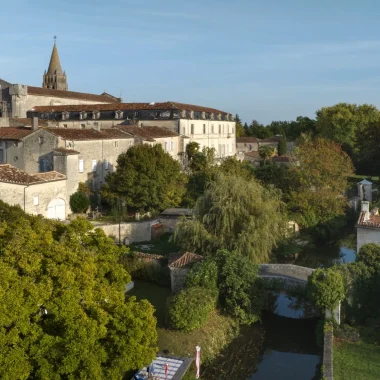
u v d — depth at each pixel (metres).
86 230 20.88
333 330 23.84
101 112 69.06
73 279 16.53
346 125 87.62
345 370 20.47
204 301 24.89
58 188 41.50
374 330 24.34
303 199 46.72
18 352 14.30
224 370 22.78
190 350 22.95
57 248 17.55
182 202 48.41
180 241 33.06
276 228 33.25
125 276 20.42
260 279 27.41
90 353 15.40
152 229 43.88
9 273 15.32
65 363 14.82
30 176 39.12
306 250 42.53
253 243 31.45
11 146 47.75
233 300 26.70
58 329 15.84
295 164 50.88
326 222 46.59
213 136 76.25
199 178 50.53
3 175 37.09
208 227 32.94
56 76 109.50
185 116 67.19
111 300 18.16
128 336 16.52
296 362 23.61
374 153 72.00
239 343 25.34
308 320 27.81
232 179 34.34
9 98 74.00
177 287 29.36
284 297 31.47
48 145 45.81
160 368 20.94
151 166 44.44
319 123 93.31
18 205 33.75
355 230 48.97
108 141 51.25
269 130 129.25
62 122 69.88
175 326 24.36
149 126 63.31
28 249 17.14
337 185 47.97
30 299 15.27
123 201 44.66
